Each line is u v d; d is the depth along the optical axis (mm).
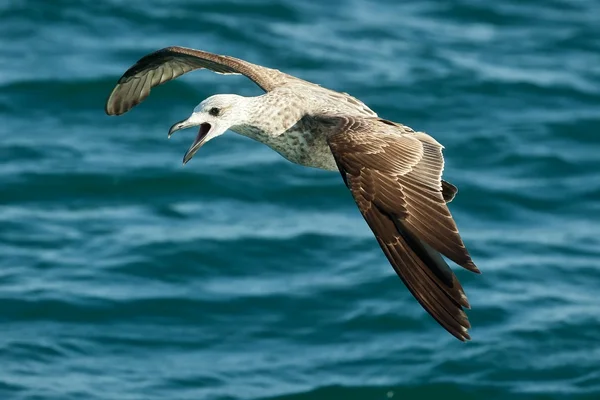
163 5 26375
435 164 9305
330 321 17234
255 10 26500
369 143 9414
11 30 25234
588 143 22125
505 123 22797
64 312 17156
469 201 20250
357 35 25875
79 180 20500
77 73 23641
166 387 15875
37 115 22547
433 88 23812
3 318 17000
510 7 27422
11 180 20406
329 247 18828
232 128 11086
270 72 11539
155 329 16953
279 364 16406
